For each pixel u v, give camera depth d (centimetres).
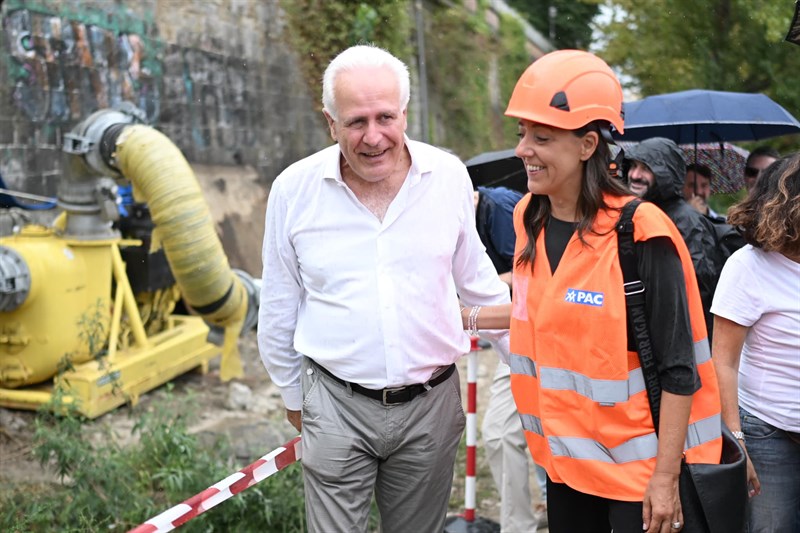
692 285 263
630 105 589
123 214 752
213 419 705
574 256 268
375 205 304
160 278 765
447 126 1939
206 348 808
